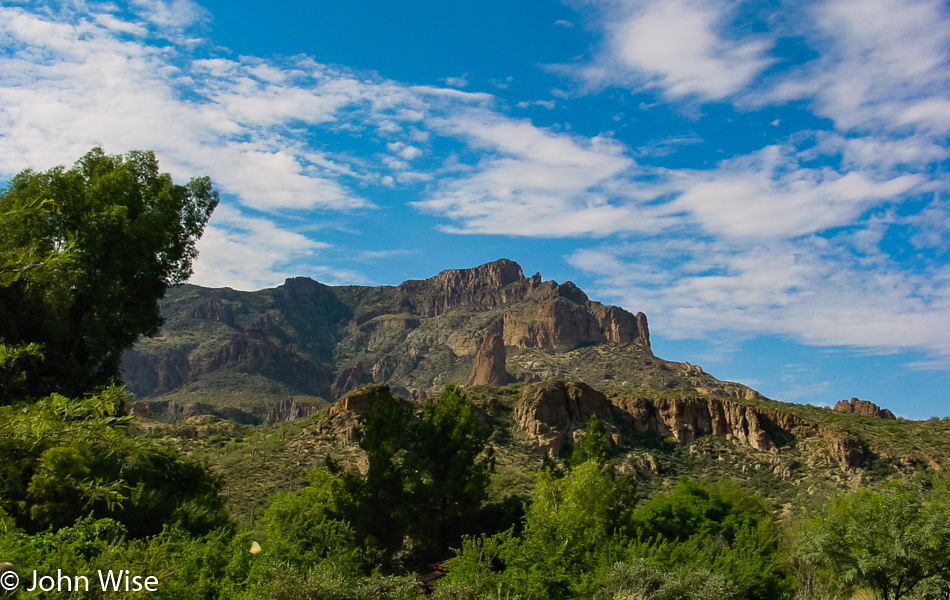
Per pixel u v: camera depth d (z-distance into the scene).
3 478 15.02
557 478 49.50
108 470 32.56
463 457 47.44
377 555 43.84
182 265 45.91
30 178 37.25
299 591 21.48
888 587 27.58
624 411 101.56
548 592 29.44
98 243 37.31
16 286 33.22
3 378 31.91
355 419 87.50
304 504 46.78
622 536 36.75
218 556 25.59
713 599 25.72
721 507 54.16
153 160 44.88
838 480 81.00
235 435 96.75
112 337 40.78
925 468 81.12
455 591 23.86
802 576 34.91
